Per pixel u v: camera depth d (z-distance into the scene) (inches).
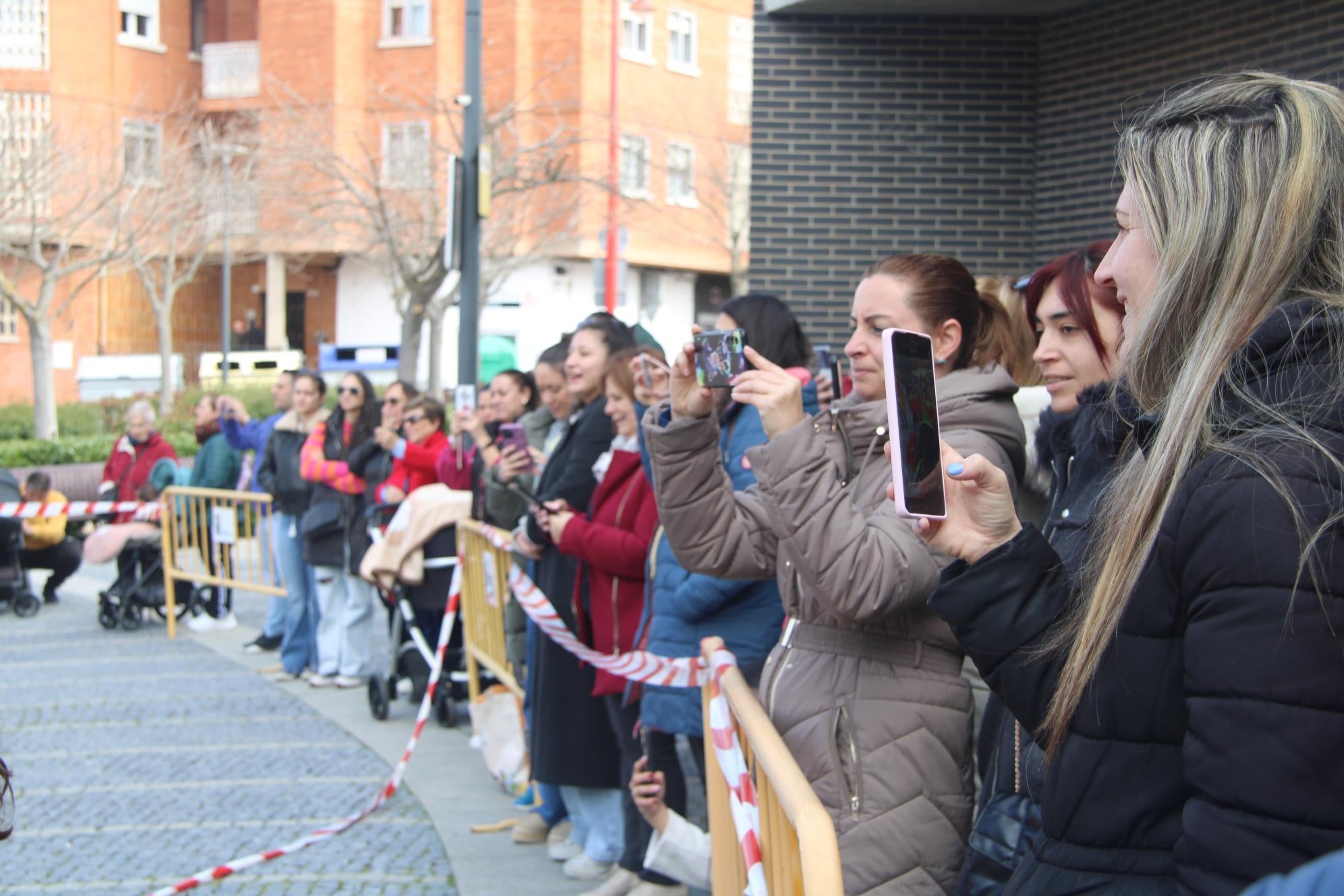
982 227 339.3
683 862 144.3
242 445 403.2
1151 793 56.6
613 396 174.7
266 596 500.7
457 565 242.2
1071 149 326.6
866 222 343.0
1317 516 49.7
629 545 166.1
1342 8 260.5
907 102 340.8
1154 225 59.9
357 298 1398.9
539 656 184.7
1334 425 51.7
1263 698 49.3
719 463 122.0
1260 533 50.5
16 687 323.0
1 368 1298.0
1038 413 142.3
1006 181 337.7
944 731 103.2
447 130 989.2
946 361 112.1
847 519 96.1
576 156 1176.2
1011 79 336.8
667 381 163.3
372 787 236.7
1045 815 61.0
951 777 103.4
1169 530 54.6
